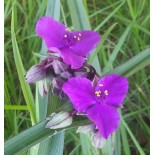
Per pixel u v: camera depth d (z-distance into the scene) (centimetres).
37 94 14
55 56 11
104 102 11
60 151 13
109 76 11
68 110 11
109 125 10
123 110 21
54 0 16
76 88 11
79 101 10
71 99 10
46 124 11
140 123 21
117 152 15
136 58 12
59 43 11
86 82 11
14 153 11
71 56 11
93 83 11
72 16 15
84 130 11
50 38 11
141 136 21
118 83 11
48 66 11
